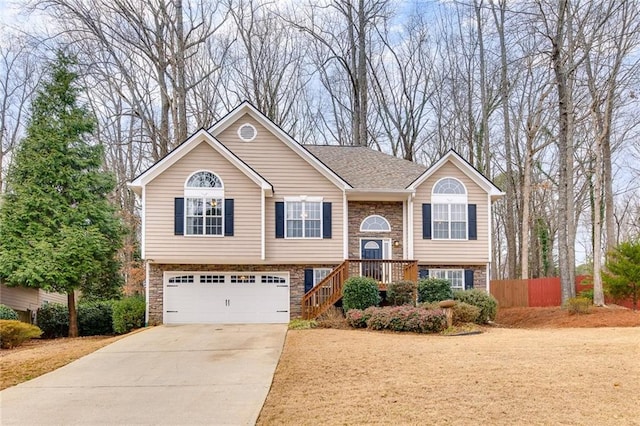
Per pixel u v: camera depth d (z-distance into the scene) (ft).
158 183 69.15
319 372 36.42
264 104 111.65
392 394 29.84
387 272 72.33
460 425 24.38
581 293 81.35
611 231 95.86
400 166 82.33
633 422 24.11
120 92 95.91
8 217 71.31
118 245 77.92
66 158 74.18
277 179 73.77
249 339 54.60
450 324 56.85
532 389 29.68
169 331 62.54
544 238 130.82
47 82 76.84
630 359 36.35
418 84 125.39
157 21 92.32
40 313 78.43
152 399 31.86
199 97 109.50
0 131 121.08
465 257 75.25
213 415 28.25
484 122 112.88
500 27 110.11
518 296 94.17
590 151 104.32
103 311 80.33
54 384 36.55
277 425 26.04
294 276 73.92
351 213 76.07
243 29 110.73
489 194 76.33
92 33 91.20
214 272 73.00
